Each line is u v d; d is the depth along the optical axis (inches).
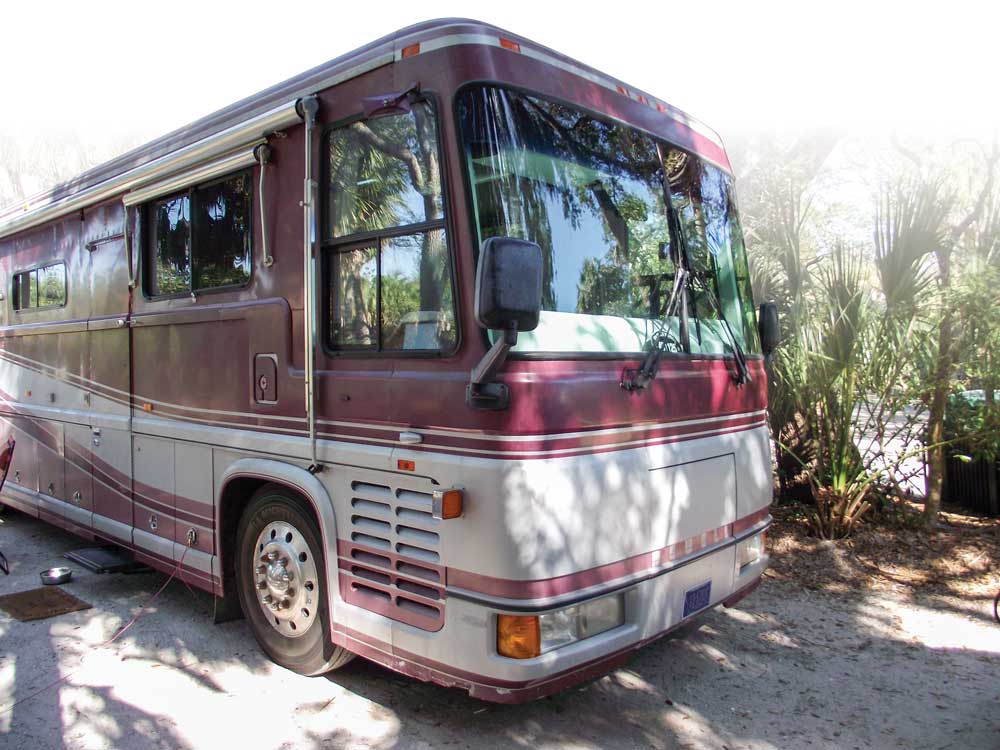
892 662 167.9
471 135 123.1
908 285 232.5
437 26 129.0
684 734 137.9
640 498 131.3
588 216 138.3
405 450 128.5
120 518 211.5
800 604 201.3
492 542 115.2
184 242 186.1
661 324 147.3
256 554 165.5
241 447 164.6
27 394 260.2
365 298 138.0
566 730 138.9
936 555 227.0
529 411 115.1
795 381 251.4
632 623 129.6
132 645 175.2
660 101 165.5
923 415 249.4
